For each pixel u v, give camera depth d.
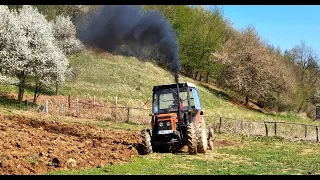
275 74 60.28
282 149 19.55
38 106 30.12
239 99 61.97
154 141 14.94
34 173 9.79
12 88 36.56
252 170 11.60
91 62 52.47
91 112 30.75
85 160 11.88
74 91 41.81
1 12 31.47
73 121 25.12
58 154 11.97
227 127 28.88
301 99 63.50
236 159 14.62
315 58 72.94
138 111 33.53
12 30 31.30
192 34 63.06
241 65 61.06
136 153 14.66
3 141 12.83
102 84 46.94
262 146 20.70
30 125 19.88
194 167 12.03
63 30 42.06
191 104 15.31
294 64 74.38
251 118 43.28
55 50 34.59
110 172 10.54
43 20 36.59
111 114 29.92
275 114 56.75
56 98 36.31
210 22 67.44
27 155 11.35
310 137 26.94
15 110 26.28
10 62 29.92
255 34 65.44
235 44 65.81
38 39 32.44
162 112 14.88
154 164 12.34
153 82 52.31
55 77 33.19
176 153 15.36
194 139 14.47
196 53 65.06
